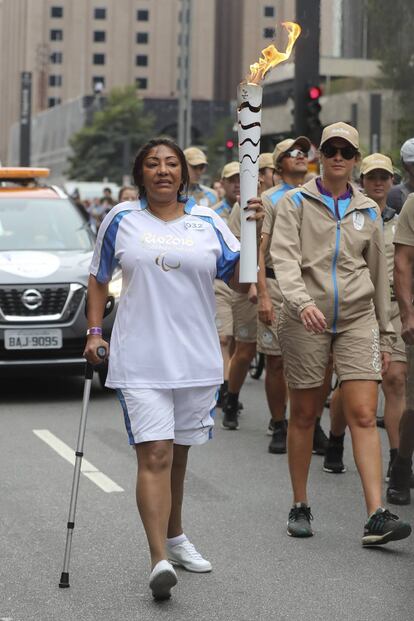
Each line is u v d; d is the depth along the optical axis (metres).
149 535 7.57
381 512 8.70
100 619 7.20
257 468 11.90
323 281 9.02
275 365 12.59
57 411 15.46
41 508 10.09
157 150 7.73
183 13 54.62
